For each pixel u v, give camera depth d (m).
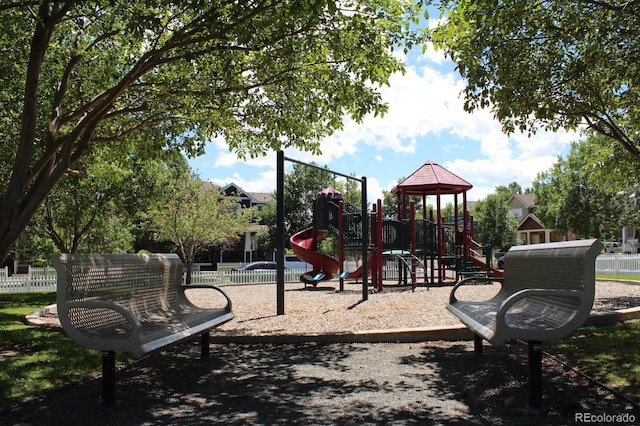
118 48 9.99
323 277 16.66
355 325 7.64
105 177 15.69
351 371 5.08
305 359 5.68
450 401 4.01
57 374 4.90
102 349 3.75
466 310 5.43
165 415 3.78
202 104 9.07
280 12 6.45
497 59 6.96
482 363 5.20
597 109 9.66
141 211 22.59
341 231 15.41
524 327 3.75
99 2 6.82
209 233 33.09
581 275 3.71
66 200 18.98
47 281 20.27
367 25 7.37
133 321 3.74
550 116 8.20
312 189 47.28
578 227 35.22
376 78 8.26
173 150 11.12
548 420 3.48
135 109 9.05
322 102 9.22
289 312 9.52
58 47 10.09
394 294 12.99
